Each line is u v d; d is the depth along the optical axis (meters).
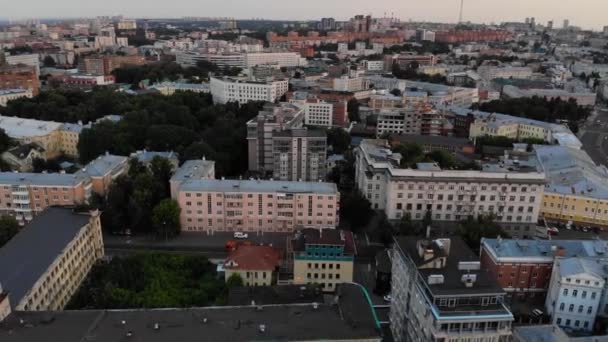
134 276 183.00
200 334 122.88
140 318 129.62
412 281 144.75
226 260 189.75
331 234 191.88
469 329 129.00
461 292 130.00
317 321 129.50
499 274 182.38
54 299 165.75
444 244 151.62
